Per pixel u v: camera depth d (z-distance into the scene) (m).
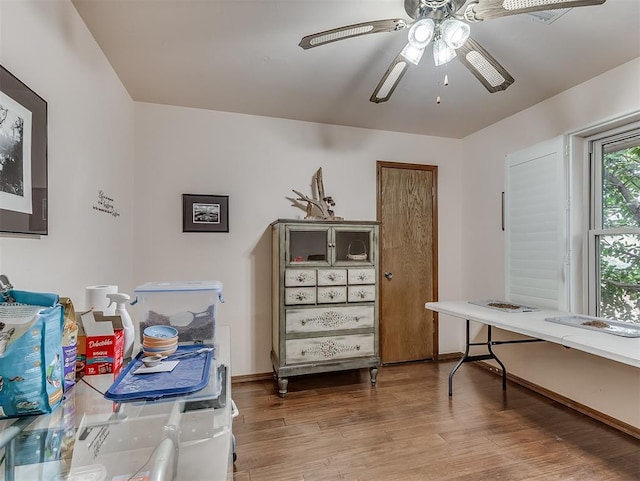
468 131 3.57
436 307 2.75
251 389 2.87
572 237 2.51
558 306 2.52
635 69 2.18
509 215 2.97
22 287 1.20
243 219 3.11
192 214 2.96
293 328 2.76
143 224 2.85
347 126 3.42
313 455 1.94
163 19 1.76
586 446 2.01
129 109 2.70
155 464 0.66
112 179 2.25
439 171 3.74
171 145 2.93
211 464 0.74
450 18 1.49
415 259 3.63
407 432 2.18
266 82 2.50
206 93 2.69
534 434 2.15
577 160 2.53
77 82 1.67
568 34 1.92
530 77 2.42
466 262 3.71
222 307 3.04
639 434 2.09
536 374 2.82
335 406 2.55
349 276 2.91
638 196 2.28
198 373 1.03
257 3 1.65
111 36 1.90
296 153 3.26
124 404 0.86
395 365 3.49
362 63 2.23
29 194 1.21
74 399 0.91
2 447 0.72
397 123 3.35
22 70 1.20
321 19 1.78
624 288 2.35
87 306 1.28
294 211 3.25
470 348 3.56
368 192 3.48
